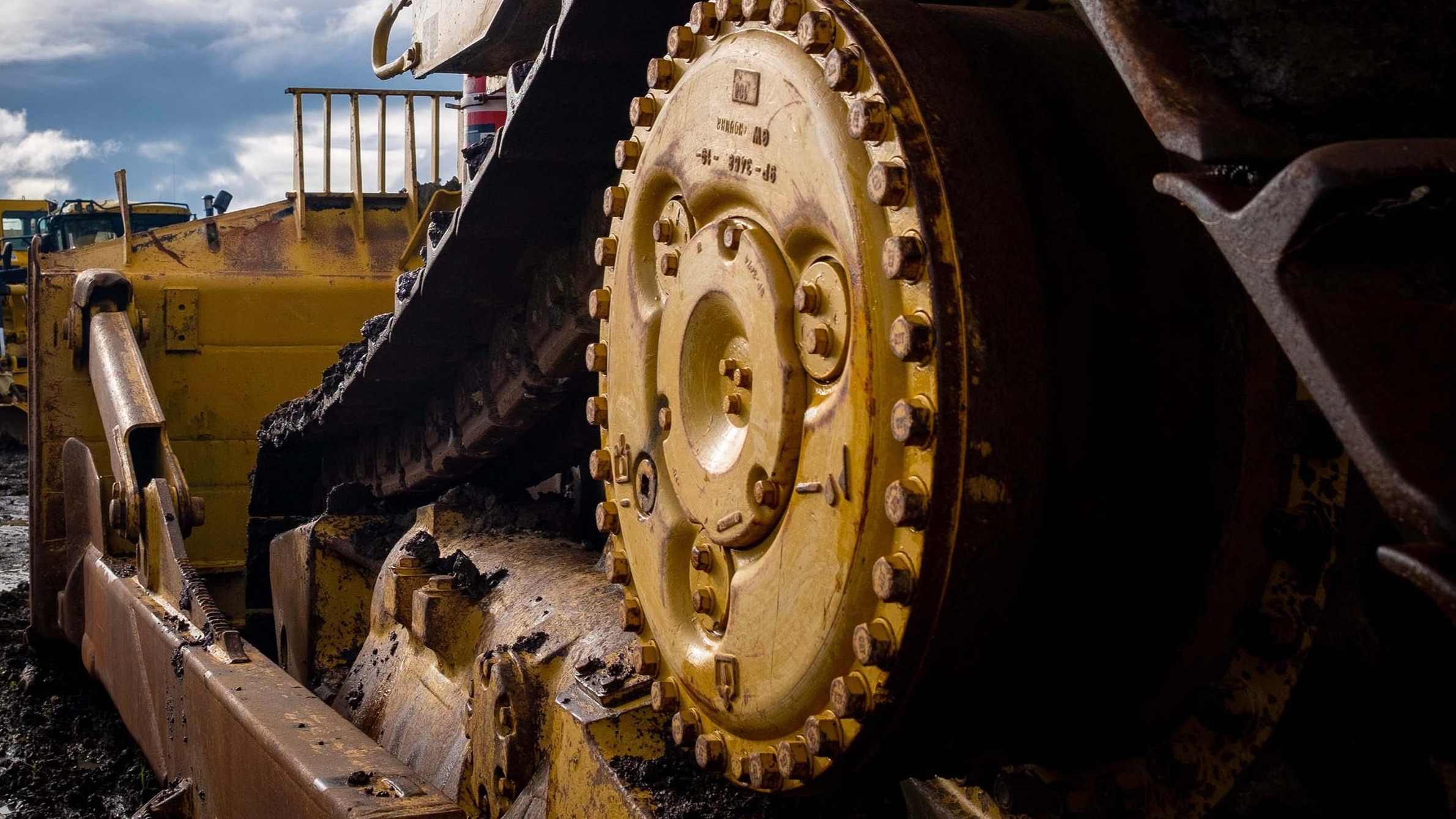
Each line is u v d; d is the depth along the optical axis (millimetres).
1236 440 1180
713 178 1458
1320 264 804
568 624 2459
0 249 20578
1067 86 1305
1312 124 894
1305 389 1143
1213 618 1205
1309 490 1145
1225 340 1193
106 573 4500
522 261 2820
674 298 1542
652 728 1884
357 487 4293
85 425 5379
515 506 3516
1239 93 916
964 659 1190
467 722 2555
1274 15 944
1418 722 1082
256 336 5887
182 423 5781
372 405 3895
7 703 4996
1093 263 1197
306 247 6105
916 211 1143
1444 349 777
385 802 1991
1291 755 1179
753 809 1697
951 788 1601
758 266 1345
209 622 3320
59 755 4508
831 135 1246
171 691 3385
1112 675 1283
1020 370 1129
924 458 1132
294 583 4270
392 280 6086
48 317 5398
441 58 3021
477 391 3338
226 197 10664
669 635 1595
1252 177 881
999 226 1154
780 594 1343
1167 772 1294
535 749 2277
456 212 2684
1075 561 1205
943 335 1111
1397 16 949
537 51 2764
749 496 1366
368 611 4109
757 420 1352
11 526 10922
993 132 1204
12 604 6504
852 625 1230
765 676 1376
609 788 1784
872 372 1186
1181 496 1198
